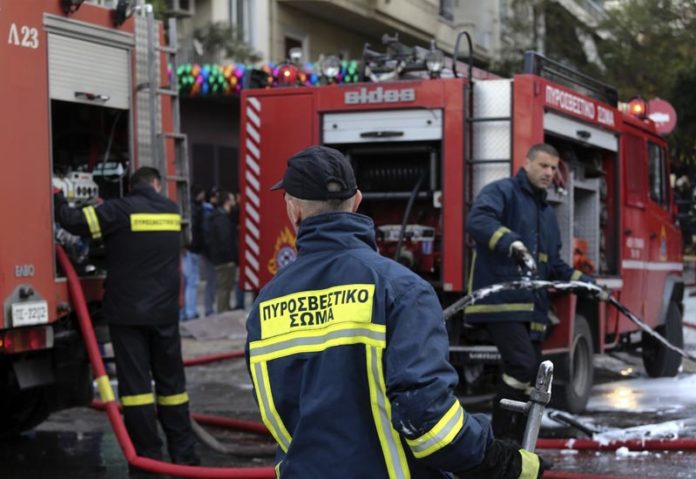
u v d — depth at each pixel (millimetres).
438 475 2629
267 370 2686
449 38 25188
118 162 7039
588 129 8383
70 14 6395
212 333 12930
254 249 8250
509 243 6223
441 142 7672
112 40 6727
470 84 7637
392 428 2557
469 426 2525
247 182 8258
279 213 8180
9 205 5910
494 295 6438
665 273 10148
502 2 25797
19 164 5988
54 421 8125
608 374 10391
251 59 17859
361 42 23328
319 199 2715
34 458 6730
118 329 6289
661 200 10203
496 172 7559
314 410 2574
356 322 2578
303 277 2689
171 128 7227
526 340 6445
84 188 6965
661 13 22047
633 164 9438
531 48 24156
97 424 8000
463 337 7754
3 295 5848
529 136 7477
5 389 6930
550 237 6719
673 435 6980
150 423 6309
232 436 7398
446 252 7594
